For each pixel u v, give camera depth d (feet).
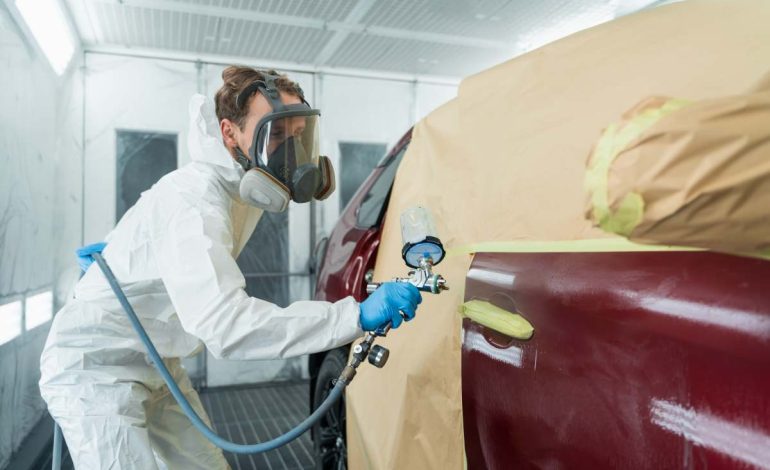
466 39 12.30
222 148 3.93
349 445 5.69
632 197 1.74
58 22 10.18
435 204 4.54
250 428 10.90
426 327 4.31
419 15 11.03
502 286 3.39
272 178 3.61
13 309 8.80
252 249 14.12
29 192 9.43
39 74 9.93
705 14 2.73
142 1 10.33
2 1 7.95
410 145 5.59
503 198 3.64
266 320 3.25
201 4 10.52
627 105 2.80
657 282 2.38
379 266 5.64
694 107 1.72
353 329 3.32
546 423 2.95
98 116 12.76
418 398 4.29
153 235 3.71
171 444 5.01
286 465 9.04
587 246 2.85
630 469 2.41
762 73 2.20
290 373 14.35
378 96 14.94
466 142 4.34
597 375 2.62
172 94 13.25
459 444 3.84
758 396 1.91
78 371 4.12
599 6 10.55
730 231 1.71
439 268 4.24
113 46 12.74
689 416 2.14
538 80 3.70
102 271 4.16
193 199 3.68
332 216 14.62
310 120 3.80
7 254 8.31
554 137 3.29
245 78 3.73
